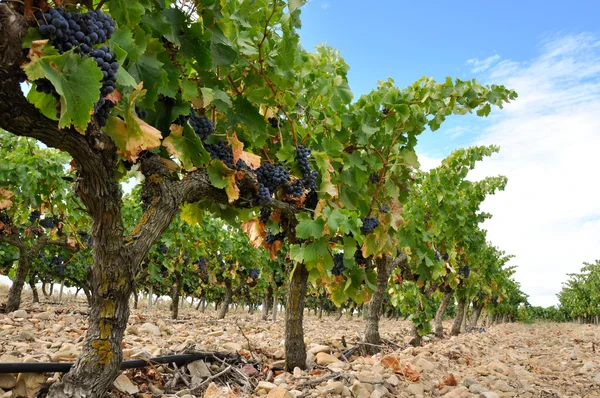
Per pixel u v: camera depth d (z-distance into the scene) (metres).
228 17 3.23
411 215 7.99
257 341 6.90
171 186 3.06
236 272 15.52
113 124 2.38
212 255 15.12
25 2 1.74
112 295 2.65
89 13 1.89
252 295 24.17
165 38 2.92
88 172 2.40
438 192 9.06
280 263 15.55
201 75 3.24
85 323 7.44
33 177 7.67
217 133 3.40
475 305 20.61
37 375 3.16
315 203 4.54
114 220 2.58
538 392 5.04
